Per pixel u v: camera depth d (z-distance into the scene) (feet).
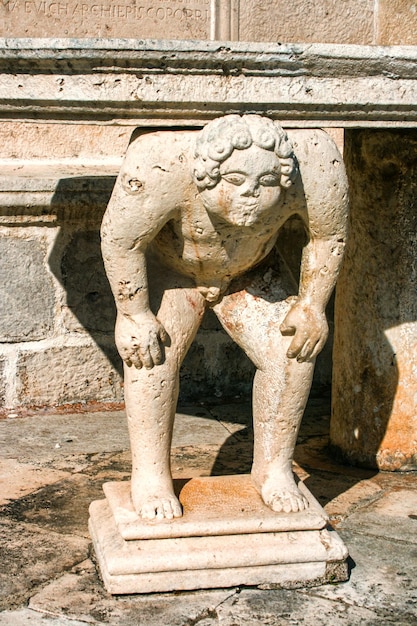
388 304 14.53
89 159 19.26
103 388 17.81
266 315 11.66
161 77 10.18
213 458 15.35
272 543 11.24
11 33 17.01
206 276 11.53
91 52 9.96
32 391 17.43
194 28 17.65
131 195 10.51
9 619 10.52
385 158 14.17
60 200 16.66
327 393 18.99
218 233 10.87
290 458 11.99
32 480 14.38
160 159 10.39
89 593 11.05
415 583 11.43
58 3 17.08
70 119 10.52
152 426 11.50
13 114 10.44
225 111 10.44
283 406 11.68
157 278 11.59
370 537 12.59
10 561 11.80
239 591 11.14
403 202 14.29
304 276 11.40
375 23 16.76
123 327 11.23
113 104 10.25
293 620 10.57
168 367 11.40
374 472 14.85
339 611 10.78
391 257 14.42
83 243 17.16
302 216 11.01
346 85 10.61
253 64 10.27
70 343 17.48
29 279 17.04
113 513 11.54
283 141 10.07
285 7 16.93
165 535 11.12
